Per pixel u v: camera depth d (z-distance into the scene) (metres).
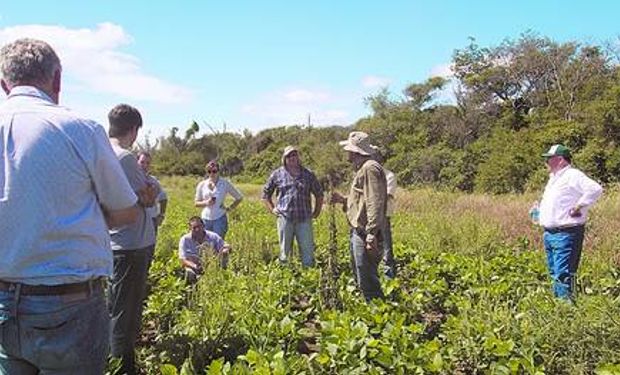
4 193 2.92
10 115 3.01
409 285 8.88
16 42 3.16
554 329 5.62
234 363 5.44
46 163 2.94
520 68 46.88
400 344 5.54
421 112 50.06
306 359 5.25
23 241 2.92
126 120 4.93
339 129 57.16
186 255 8.67
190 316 6.10
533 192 29.92
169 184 41.53
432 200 22.73
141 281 5.08
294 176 9.66
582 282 7.79
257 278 8.29
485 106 47.22
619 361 5.20
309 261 9.73
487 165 36.91
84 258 3.03
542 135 36.19
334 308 7.09
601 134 34.81
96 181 3.12
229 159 57.09
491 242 12.09
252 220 16.97
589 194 7.34
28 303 2.96
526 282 8.38
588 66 43.59
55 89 3.24
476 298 7.67
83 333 3.04
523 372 5.22
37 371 3.15
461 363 5.70
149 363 5.39
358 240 6.95
